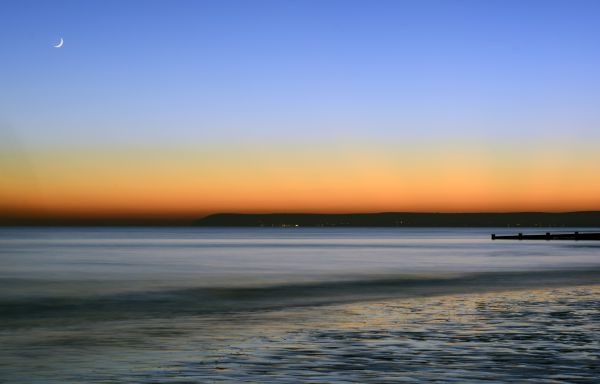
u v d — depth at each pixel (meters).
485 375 17.23
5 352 21.05
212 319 29.84
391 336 23.64
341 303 36.66
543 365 18.45
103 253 114.44
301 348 21.28
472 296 39.72
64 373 17.69
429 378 16.92
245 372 17.67
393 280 55.44
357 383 16.41
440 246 154.62
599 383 16.39
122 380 16.83
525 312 30.70
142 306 36.34
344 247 150.38
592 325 26.19
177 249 135.50
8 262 84.25
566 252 112.06
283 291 45.69
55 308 35.44
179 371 17.83
